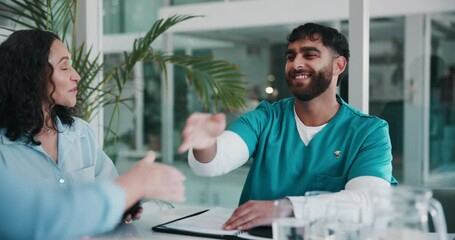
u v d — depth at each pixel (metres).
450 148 3.22
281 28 3.64
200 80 2.81
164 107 4.20
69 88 1.70
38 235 0.79
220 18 3.89
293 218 0.97
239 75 2.81
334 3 3.24
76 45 2.83
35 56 1.64
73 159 1.77
